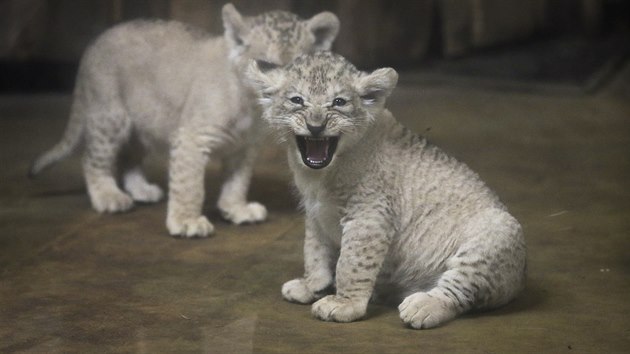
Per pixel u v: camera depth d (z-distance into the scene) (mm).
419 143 9203
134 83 12930
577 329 8422
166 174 15047
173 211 11898
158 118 12836
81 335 8445
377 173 8898
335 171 8859
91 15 19688
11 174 14961
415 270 9102
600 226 11883
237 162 12555
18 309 9148
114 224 12312
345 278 8781
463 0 22891
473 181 9117
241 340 8258
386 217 8820
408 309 8422
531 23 23906
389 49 22328
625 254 10734
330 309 8656
